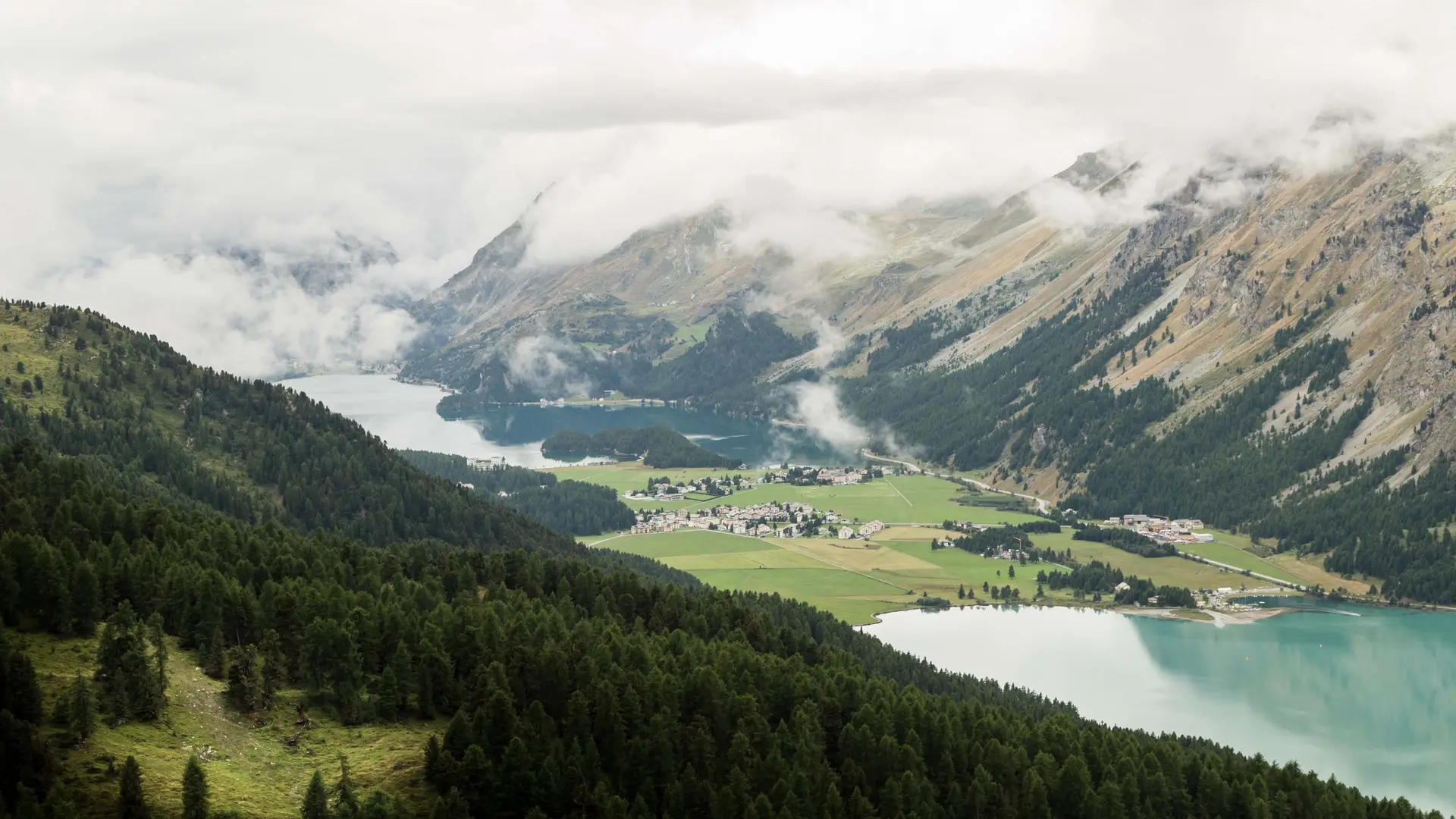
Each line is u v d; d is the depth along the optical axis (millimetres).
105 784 189625
